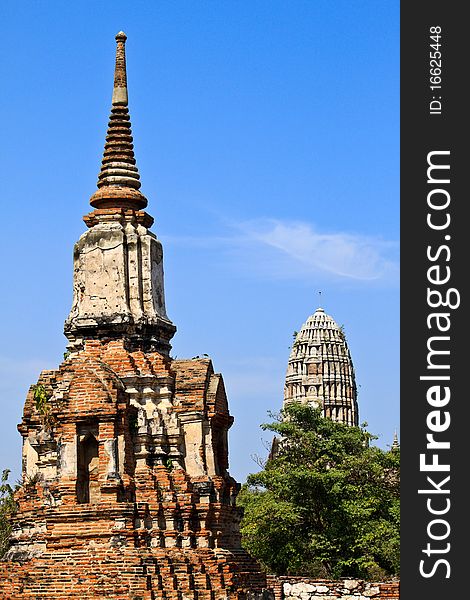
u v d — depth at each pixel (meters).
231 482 49.09
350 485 75.62
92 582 43.22
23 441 48.72
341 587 54.84
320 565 73.69
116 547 43.81
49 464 46.97
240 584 46.62
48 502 46.06
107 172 50.28
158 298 49.28
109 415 45.06
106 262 48.31
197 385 47.88
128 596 42.75
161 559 43.91
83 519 44.41
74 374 45.75
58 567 43.72
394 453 79.31
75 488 44.88
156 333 48.50
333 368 143.25
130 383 46.88
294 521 74.62
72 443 45.28
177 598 43.44
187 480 46.31
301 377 143.25
